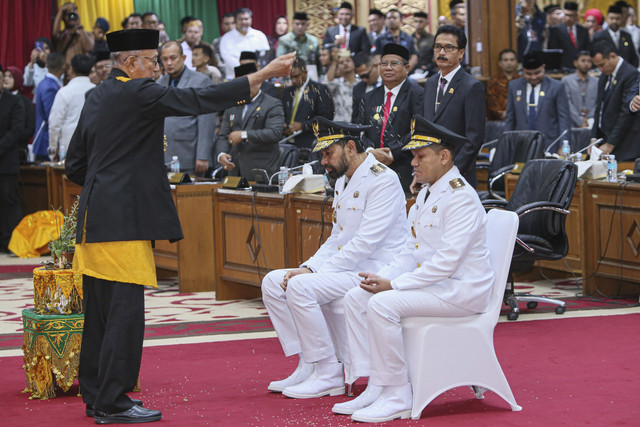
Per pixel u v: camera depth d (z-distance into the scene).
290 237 8.27
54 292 5.87
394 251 5.71
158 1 18.69
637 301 8.62
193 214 9.91
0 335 7.84
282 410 5.21
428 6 19.62
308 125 10.88
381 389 5.12
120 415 5.00
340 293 5.59
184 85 10.73
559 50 15.38
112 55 5.16
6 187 13.74
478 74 14.95
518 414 4.94
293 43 15.09
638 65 15.52
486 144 12.55
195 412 5.20
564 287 9.56
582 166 8.95
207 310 8.80
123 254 5.02
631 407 5.02
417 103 8.14
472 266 5.03
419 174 5.13
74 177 5.46
